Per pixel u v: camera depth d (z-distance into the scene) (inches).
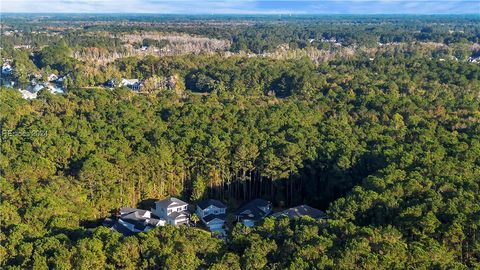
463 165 3316.9
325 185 3705.7
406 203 2748.5
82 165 3472.0
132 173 3651.6
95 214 3410.4
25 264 2299.5
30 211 2839.6
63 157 3686.0
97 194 3459.6
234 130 4370.1
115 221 3361.2
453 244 2384.4
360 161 3624.5
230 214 3666.3
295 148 3750.0
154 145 3909.9
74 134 4205.2
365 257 2172.7
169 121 4773.6
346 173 3565.5
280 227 2551.7
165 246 2348.7
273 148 3846.0
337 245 2322.8
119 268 2290.8
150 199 3764.8
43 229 2755.9
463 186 2920.8
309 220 2581.2
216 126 4439.0
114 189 3531.0
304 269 2145.7
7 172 3287.4
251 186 3907.5
